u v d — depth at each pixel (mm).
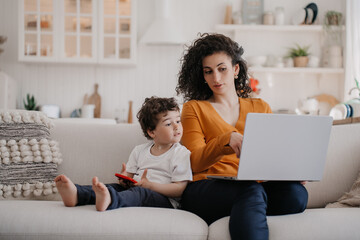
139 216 1303
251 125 1300
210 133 1705
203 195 1468
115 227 1257
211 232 1294
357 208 1469
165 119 1664
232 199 1376
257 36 4816
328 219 1310
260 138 1317
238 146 1345
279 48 4820
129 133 1952
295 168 1391
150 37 4602
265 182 1494
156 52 4887
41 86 4758
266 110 1779
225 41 1771
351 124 1952
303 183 1512
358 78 4199
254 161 1330
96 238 1245
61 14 4473
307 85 4805
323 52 4801
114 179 1874
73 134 1934
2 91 4152
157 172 1652
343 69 4555
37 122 1854
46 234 1253
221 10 4883
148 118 1688
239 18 4723
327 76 4801
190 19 4879
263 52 4812
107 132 1952
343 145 1880
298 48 4695
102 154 1903
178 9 4883
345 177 1839
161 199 1525
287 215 1378
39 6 4445
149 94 4871
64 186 1362
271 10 4855
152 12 4879
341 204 1701
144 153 1751
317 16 4801
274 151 1345
